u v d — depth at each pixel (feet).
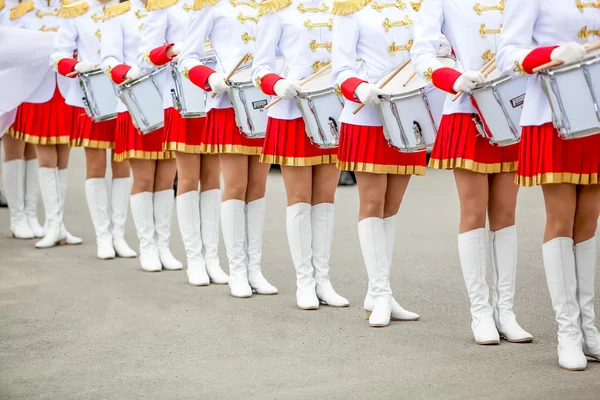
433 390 15.10
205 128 22.70
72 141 27.78
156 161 26.27
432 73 17.10
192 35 22.27
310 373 16.28
